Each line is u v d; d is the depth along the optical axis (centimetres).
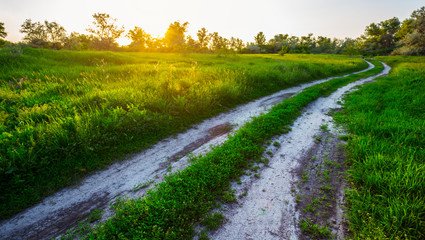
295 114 902
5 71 1454
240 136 628
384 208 330
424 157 461
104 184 449
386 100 1037
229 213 362
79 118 603
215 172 447
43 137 502
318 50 12381
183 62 2784
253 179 457
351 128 710
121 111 698
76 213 371
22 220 352
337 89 1509
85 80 1173
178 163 531
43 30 6881
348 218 345
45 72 1417
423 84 1267
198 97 932
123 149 577
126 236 303
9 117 656
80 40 5712
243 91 1226
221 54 4791
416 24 4934
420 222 293
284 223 342
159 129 706
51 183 434
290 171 488
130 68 1750
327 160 527
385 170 420
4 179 411
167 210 343
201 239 310
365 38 10838
